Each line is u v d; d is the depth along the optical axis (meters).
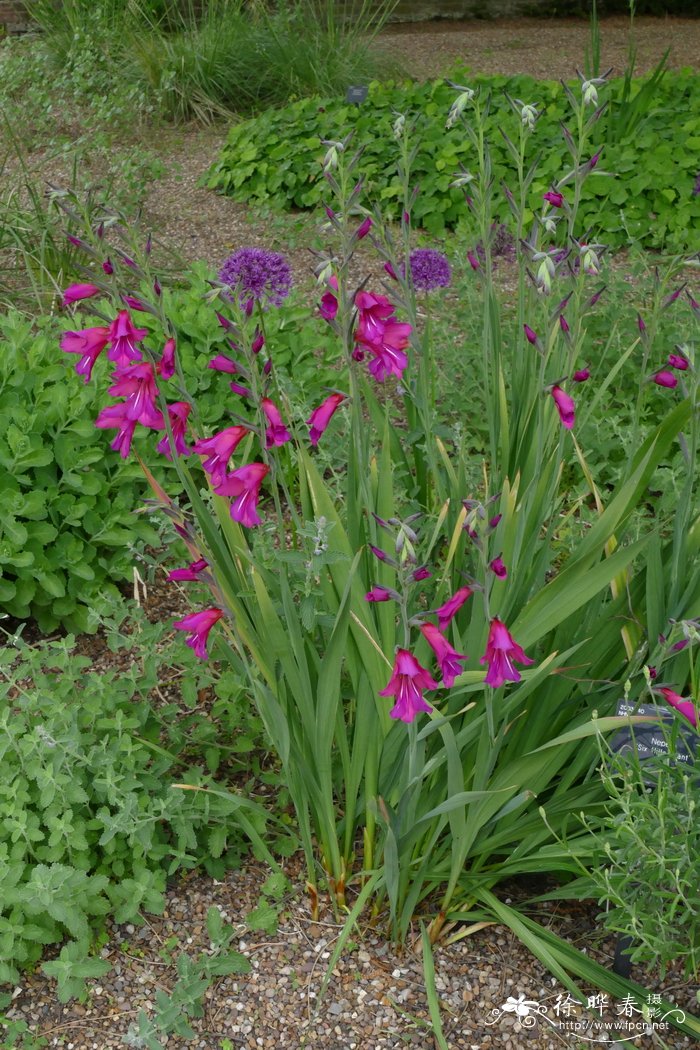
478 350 4.27
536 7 13.71
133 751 2.52
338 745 2.45
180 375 2.03
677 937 2.21
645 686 2.24
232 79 8.74
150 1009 2.29
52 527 3.32
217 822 2.61
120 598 3.38
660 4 13.90
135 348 1.92
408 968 2.38
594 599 2.43
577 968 2.23
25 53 9.05
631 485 2.03
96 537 3.45
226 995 2.32
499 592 2.09
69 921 2.16
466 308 4.75
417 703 1.80
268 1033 2.25
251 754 2.89
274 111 7.87
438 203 6.44
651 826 2.02
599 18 13.83
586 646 2.29
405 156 2.30
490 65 10.77
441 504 2.64
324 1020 2.27
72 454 3.45
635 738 2.12
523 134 2.47
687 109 7.20
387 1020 2.27
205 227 6.61
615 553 2.01
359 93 7.26
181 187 7.29
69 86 8.36
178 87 8.61
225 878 2.59
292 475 3.12
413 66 10.45
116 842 2.44
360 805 2.53
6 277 5.32
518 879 2.60
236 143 7.52
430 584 2.53
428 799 2.36
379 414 2.63
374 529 2.13
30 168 7.27
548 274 2.04
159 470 3.77
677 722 2.05
